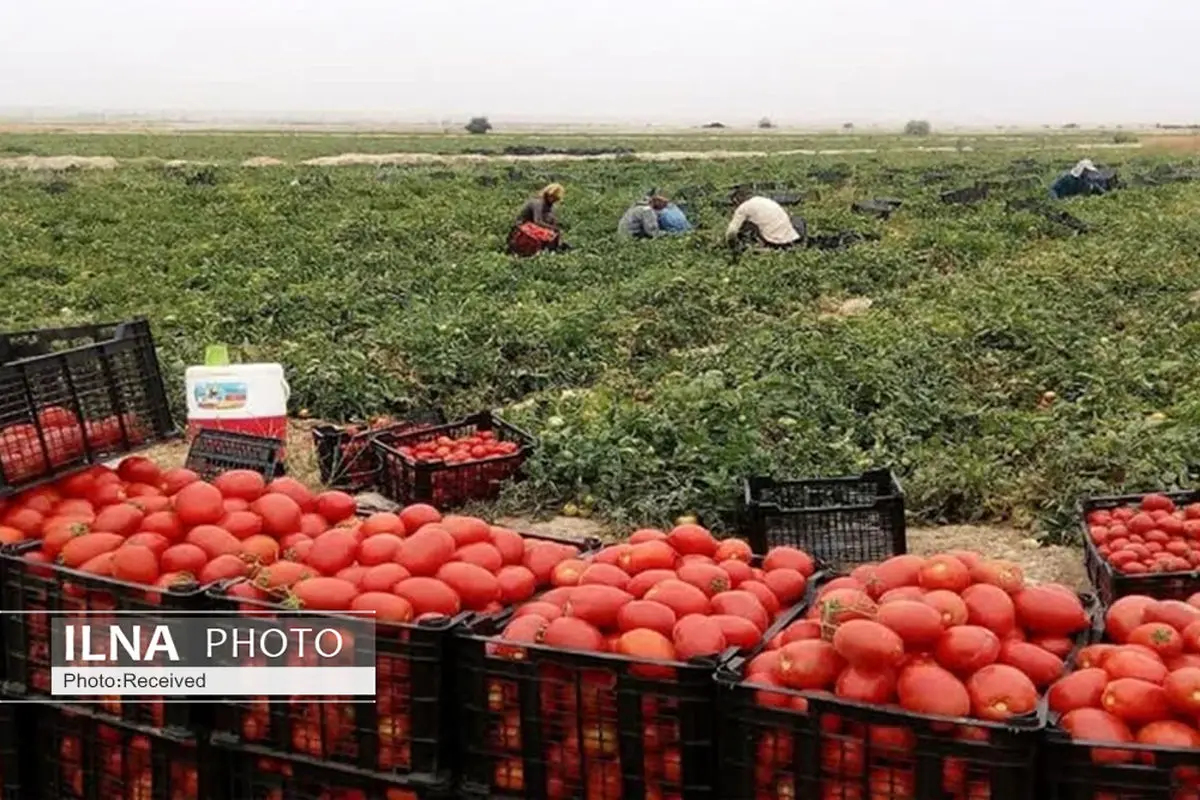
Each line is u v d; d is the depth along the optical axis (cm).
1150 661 447
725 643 483
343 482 1097
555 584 582
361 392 1364
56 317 1947
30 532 623
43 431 638
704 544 585
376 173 5478
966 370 1463
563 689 470
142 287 2239
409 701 491
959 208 3512
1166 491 921
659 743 459
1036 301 1812
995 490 1020
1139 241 2577
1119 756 407
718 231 2909
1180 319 1773
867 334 1580
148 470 680
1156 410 1227
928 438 1220
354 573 554
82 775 561
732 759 449
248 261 2570
